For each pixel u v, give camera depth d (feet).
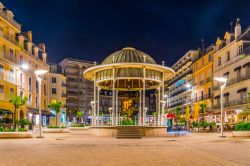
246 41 172.76
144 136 92.17
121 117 106.83
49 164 33.19
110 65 95.61
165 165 32.60
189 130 158.81
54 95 258.37
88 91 368.07
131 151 46.88
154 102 446.19
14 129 90.48
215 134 110.52
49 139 79.00
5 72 163.73
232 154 42.96
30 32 213.46
